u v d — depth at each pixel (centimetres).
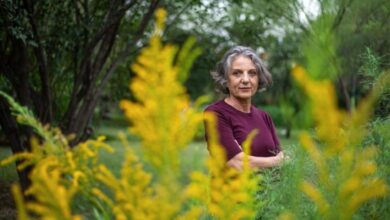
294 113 63
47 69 591
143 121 56
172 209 59
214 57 757
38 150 68
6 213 539
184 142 58
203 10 689
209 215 78
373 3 571
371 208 88
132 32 723
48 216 55
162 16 56
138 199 60
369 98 63
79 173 66
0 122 568
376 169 89
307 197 83
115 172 621
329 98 58
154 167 58
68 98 732
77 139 620
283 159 111
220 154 65
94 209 76
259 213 93
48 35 584
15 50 560
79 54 610
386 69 148
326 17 65
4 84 711
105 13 630
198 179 65
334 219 65
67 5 609
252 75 234
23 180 534
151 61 55
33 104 598
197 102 58
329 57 59
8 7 471
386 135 97
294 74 58
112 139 895
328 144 63
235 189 67
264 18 741
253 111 236
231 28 771
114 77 766
